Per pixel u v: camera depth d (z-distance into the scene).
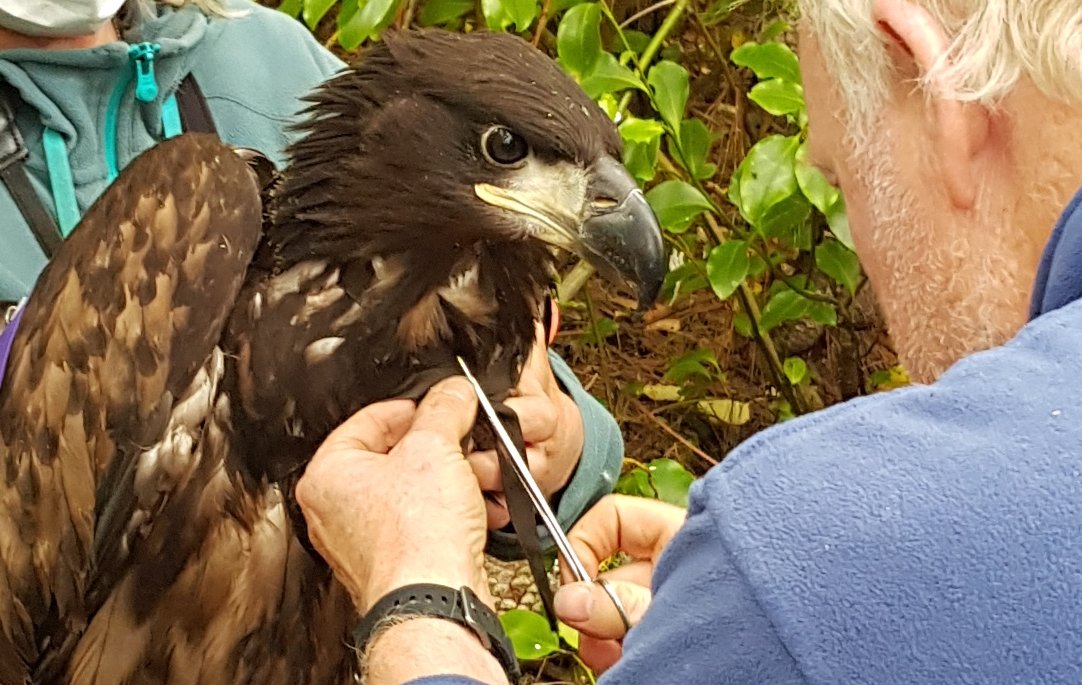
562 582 1.49
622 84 2.30
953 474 0.71
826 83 1.10
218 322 1.46
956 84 0.90
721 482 0.77
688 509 0.82
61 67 1.68
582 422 1.71
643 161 2.40
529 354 1.62
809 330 3.30
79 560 1.51
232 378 1.48
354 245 1.49
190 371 1.46
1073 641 0.66
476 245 1.52
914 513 0.71
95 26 1.69
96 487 1.49
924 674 0.68
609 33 2.87
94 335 1.48
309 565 1.52
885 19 0.95
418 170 1.48
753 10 2.99
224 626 1.52
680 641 0.76
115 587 1.53
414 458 1.20
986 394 0.75
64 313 1.50
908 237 1.02
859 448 0.75
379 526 1.15
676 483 2.54
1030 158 0.90
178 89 1.83
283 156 1.74
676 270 2.84
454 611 1.06
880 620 0.69
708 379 3.29
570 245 1.53
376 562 1.12
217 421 1.47
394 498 1.16
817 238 2.75
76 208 1.71
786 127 3.15
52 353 1.50
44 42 1.72
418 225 1.48
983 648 0.67
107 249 1.50
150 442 1.46
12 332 1.57
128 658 1.53
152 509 1.48
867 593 0.69
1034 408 0.73
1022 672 0.67
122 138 1.76
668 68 2.41
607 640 1.32
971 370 0.78
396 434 1.34
